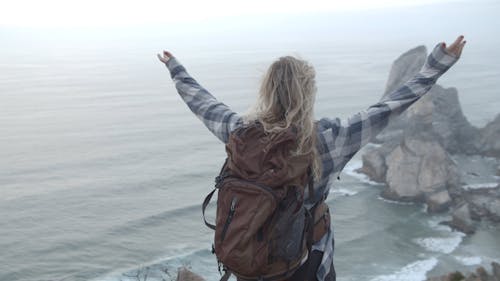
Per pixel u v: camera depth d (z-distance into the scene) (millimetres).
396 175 73000
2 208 67750
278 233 3240
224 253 3234
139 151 101188
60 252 53219
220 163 89750
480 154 97938
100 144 110250
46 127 133375
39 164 93188
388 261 52469
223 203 3322
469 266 51594
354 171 84500
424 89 3826
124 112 154875
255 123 3525
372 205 69938
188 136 113375
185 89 4410
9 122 142375
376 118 3607
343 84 193500
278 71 3535
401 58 116438
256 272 3248
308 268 3529
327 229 3701
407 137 76688
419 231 60312
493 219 63406
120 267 50062
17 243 55500
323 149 3494
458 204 65438
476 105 151375
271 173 3225
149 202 69750
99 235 57844
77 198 72375
